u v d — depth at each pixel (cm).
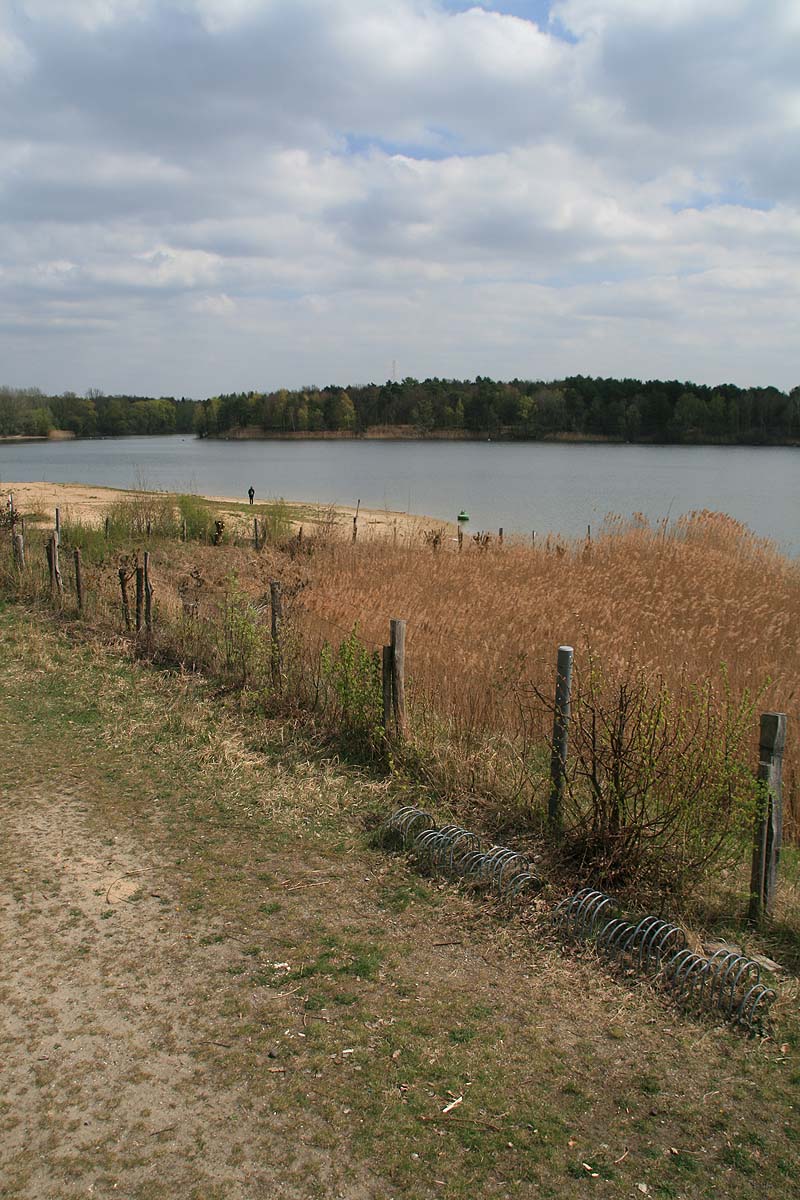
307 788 693
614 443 13212
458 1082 364
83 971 441
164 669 1024
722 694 863
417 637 1022
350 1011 412
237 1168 317
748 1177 315
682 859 518
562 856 559
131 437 18638
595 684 616
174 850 586
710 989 423
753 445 12150
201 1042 388
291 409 16025
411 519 3559
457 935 486
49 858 567
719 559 1697
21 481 5556
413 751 724
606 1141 332
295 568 1669
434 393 15700
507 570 1608
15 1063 372
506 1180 312
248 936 479
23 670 1017
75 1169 316
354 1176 314
